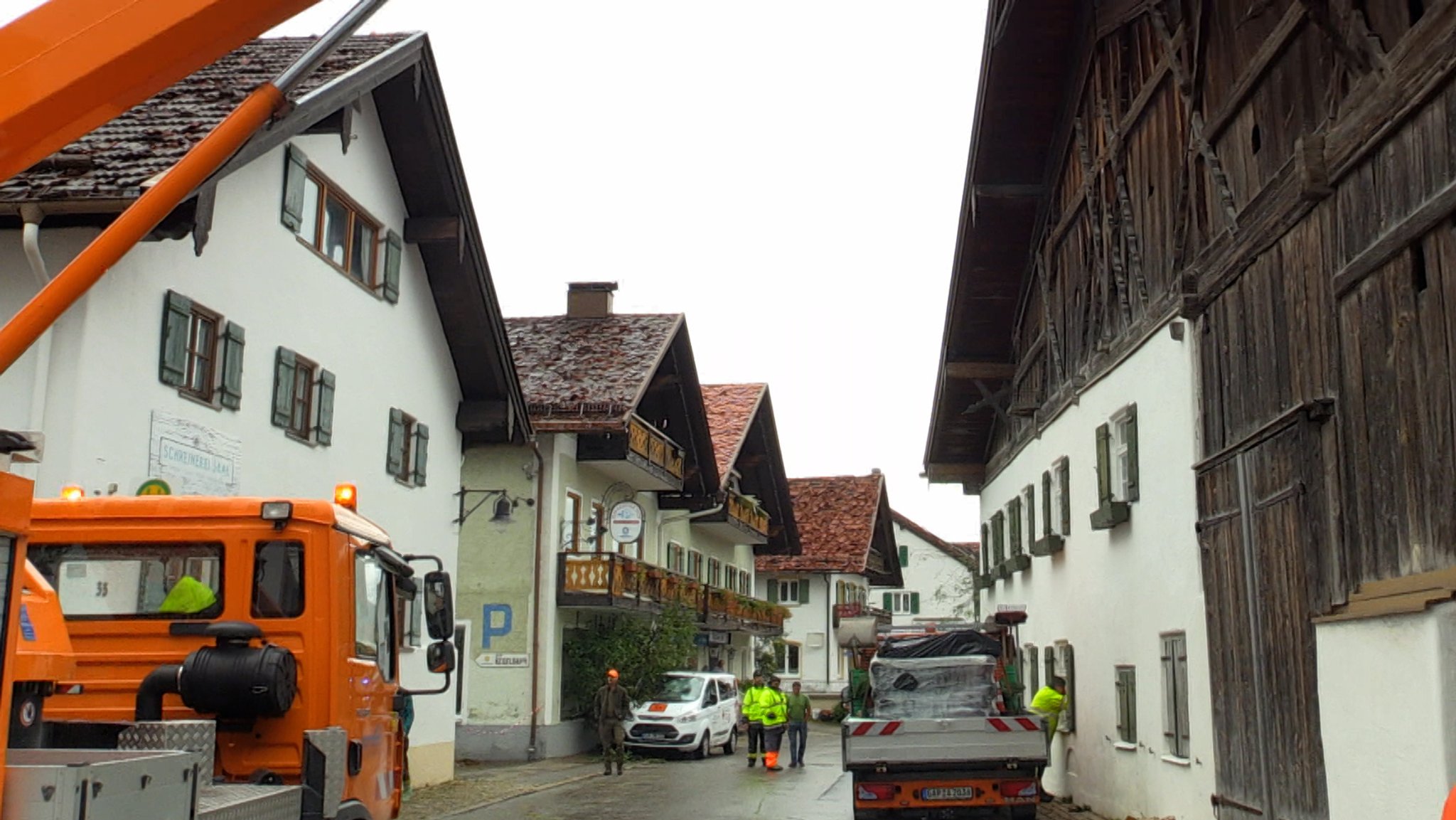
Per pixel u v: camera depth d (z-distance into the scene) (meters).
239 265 15.28
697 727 30.61
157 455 13.46
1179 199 13.01
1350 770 8.45
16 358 3.90
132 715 7.07
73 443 12.13
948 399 25.23
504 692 28.48
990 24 17.42
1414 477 7.88
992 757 15.42
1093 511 17.05
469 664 28.62
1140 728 14.76
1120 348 15.38
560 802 19.48
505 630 28.59
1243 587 11.05
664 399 35.84
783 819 17.22
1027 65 17.75
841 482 63.00
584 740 30.83
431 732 21.73
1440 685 7.21
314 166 17.34
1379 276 8.37
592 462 30.72
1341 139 8.95
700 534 42.47
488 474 29.20
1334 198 9.17
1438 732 7.22
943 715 18.44
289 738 6.97
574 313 35.28
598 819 17.08
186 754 5.24
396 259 20.06
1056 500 19.52
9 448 4.34
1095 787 17.11
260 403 15.78
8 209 11.77
